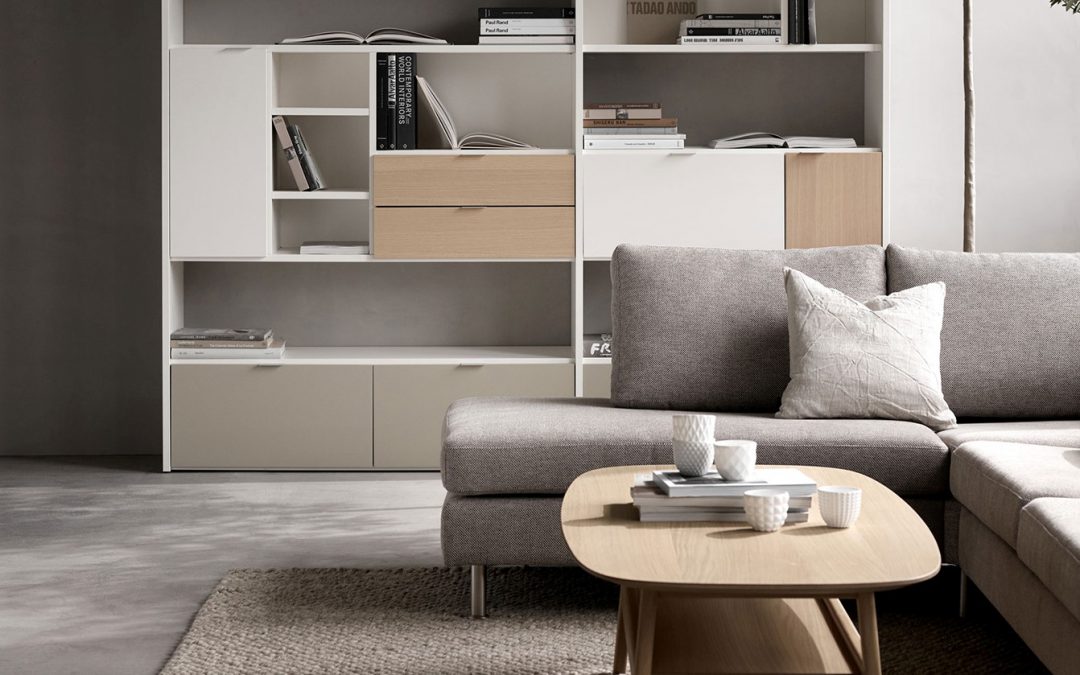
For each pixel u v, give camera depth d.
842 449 2.81
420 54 4.82
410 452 4.46
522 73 4.84
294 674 2.35
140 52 4.79
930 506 2.79
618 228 4.46
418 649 2.50
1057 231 4.88
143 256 4.85
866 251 3.44
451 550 2.72
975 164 4.86
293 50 4.41
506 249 4.46
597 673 2.35
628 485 2.33
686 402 3.30
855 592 1.71
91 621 2.72
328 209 4.84
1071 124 4.85
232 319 4.88
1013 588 2.26
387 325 4.92
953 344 3.26
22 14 4.75
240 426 4.45
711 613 2.09
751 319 3.34
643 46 4.45
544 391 4.47
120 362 4.87
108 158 4.81
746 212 4.46
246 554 3.28
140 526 3.61
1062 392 3.25
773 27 4.46
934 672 2.35
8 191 4.81
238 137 4.41
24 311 4.84
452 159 4.44
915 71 4.84
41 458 4.79
